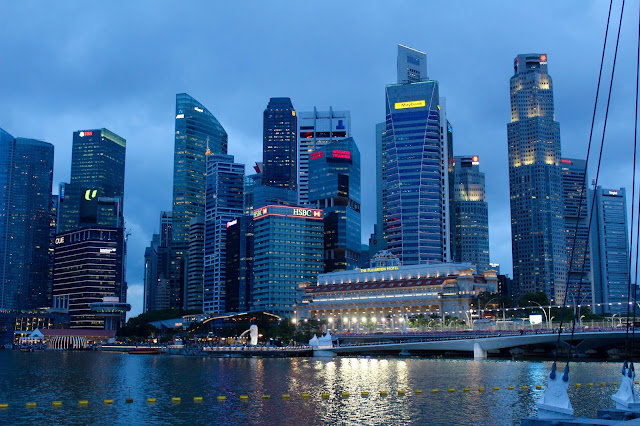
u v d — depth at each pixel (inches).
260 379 7150.6
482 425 4020.7
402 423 4124.0
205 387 6387.8
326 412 4591.5
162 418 4468.5
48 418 4510.3
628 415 2815.0
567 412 2679.6
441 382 6412.4
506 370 7726.4
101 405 5132.9
